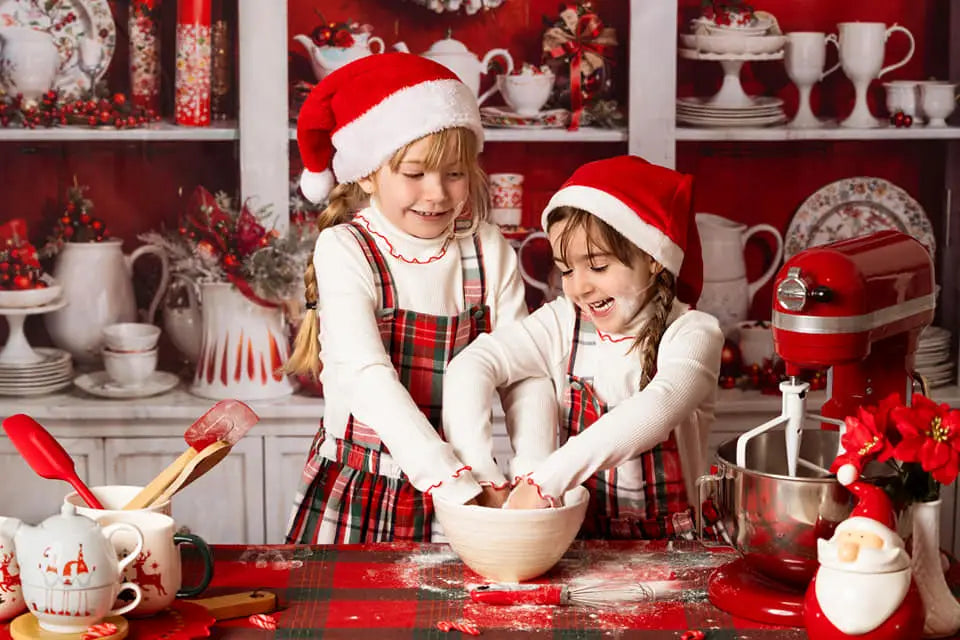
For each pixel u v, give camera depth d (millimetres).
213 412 1353
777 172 2877
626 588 1292
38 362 2703
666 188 1504
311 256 1778
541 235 2779
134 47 2693
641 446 1419
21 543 1156
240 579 1339
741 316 2814
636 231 1472
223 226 2699
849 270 1303
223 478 2693
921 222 2900
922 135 2771
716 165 2865
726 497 1273
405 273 1678
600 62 2729
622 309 1540
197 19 2660
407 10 2775
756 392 2770
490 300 1728
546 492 1369
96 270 2744
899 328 1388
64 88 2695
